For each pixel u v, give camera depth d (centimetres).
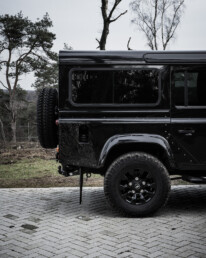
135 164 572
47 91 624
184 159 579
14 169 1190
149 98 579
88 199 707
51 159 1469
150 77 580
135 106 578
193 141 577
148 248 449
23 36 4125
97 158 577
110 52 581
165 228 525
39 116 614
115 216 589
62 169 617
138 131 577
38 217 586
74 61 579
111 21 1897
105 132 577
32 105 4681
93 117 580
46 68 4162
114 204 575
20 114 4591
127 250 443
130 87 580
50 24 4188
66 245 462
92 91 581
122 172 573
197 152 578
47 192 769
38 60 4216
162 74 579
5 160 1443
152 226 534
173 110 578
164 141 574
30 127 4209
